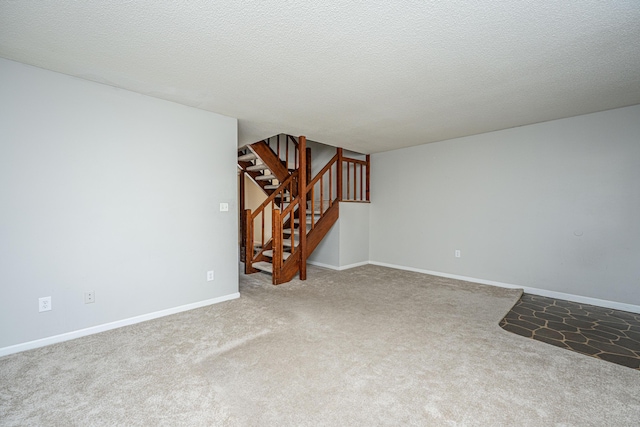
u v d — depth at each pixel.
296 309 3.09
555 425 1.44
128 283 2.69
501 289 3.90
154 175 2.84
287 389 1.72
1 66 2.11
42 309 2.27
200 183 3.16
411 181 5.09
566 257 3.55
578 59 2.10
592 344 2.33
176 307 2.98
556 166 3.60
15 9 1.55
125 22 1.67
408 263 5.15
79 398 1.63
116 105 2.61
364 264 5.64
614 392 1.71
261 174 6.29
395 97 2.81
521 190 3.88
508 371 1.92
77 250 2.43
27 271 2.21
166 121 2.91
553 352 2.19
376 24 1.69
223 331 2.53
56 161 2.33
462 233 4.46
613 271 3.24
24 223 2.20
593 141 3.34
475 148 4.30
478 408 1.57
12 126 2.15
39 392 1.68
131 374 1.87
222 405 1.58
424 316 2.90
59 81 2.33
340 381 1.80
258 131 4.11
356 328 2.60
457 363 2.02
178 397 1.65
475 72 2.30
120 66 2.21
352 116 3.40
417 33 1.78
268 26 1.71
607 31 1.75
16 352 2.15
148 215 2.80
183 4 1.51
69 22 1.67
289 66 2.21
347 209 5.30
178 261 3.00
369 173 5.74
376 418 1.49
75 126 2.41
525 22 1.67
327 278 4.51
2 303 2.12
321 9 1.55
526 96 2.81
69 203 2.39
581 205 3.44
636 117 3.09
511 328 2.66
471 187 4.36
